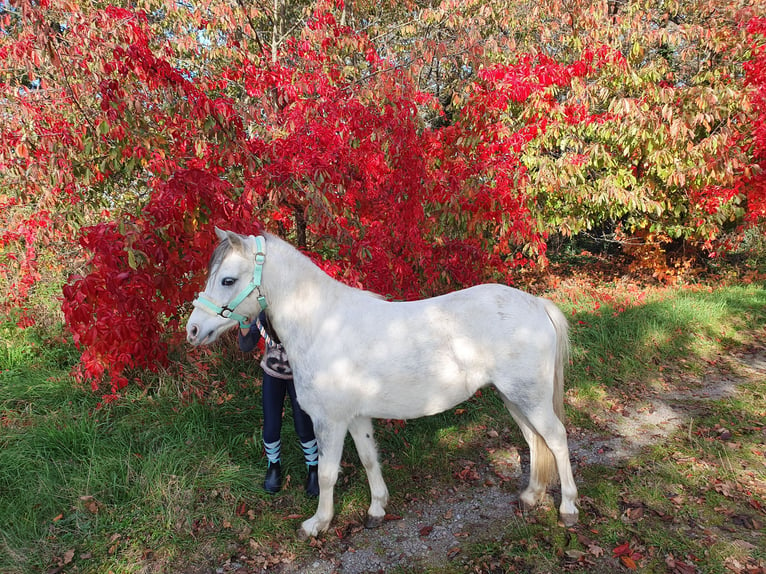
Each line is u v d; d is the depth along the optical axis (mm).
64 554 2357
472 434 3604
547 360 2451
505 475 3123
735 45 6332
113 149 3238
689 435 3438
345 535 2615
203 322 2326
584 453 3354
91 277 2580
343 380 2387
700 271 8883
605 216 7230
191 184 2775
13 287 4605
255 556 2439
